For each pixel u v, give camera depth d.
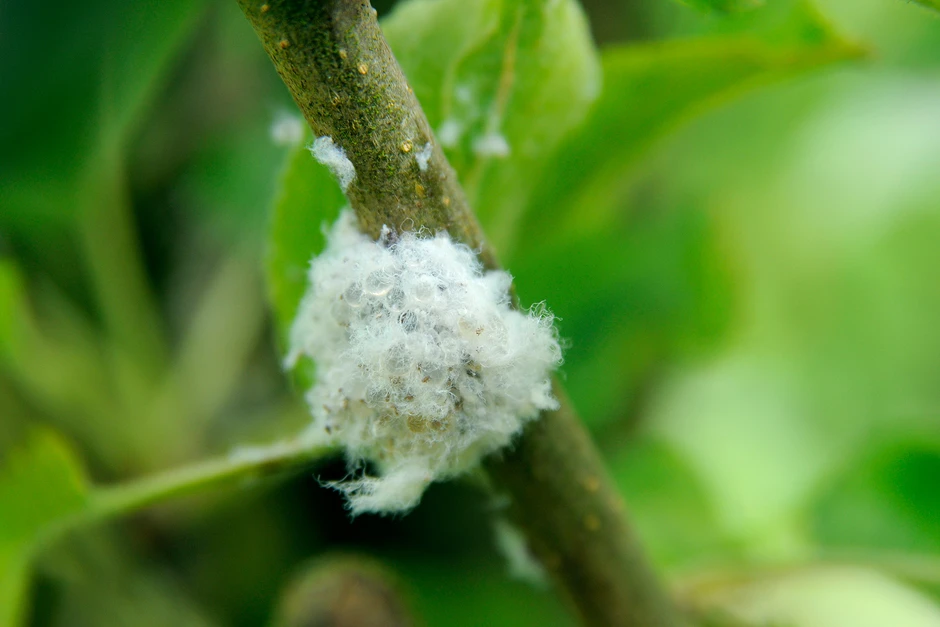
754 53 0.21
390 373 0.17
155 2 0.21
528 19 0.19
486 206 0.20
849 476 0.24
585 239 0.25
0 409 0.25
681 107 0.21
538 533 0.19
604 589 0.19
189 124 0.28
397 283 0.17
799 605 0.22
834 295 0.34
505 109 0.19
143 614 0.25
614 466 0.28
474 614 0.25
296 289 0.19
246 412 0.29
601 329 0.27
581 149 0.21
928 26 0.34
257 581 0.26
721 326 0.29
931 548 0.23
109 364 0.27
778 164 0.34
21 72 0.21
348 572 0.22
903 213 0.34
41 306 0.27
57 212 0.24
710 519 0.27
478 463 0.18
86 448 0.26
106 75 0.21
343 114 0.17
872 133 0.35
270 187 0.28
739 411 0.30
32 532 0.20
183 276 0.30
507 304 0.18
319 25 0.17
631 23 0.31
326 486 0.18
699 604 0.22
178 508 0.26
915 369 0.33
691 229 0.29
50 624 0.24
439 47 0.19
